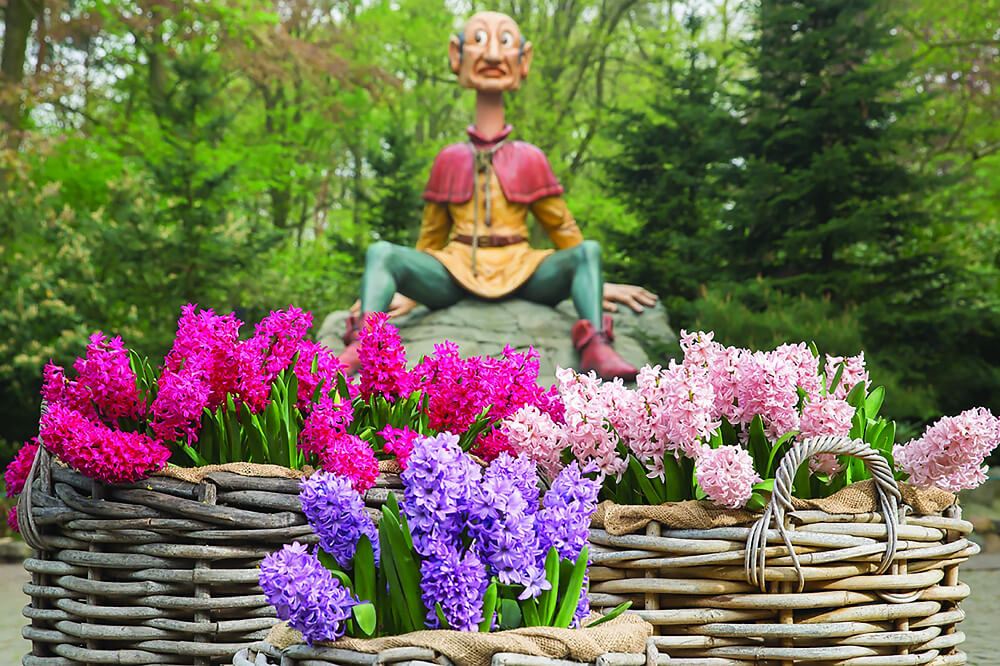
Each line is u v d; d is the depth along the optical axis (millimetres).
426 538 1492
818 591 1864
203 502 1974
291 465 2104
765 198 9203
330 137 19312
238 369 2082
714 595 1855
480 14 8023
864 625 1875
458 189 7891
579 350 7402
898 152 9500
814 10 9219
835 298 9180
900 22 9289
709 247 9648
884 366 8508
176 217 11023
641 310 8367
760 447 1946
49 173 13398
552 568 1585
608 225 11625
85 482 2059
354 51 19891
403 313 7777
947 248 10320
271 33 15516
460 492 1483
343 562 1572
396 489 2080
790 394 1927
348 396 2283
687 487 1969
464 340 7484
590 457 2041
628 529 1881
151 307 10688
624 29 20500
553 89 19203
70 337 9383
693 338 2021
